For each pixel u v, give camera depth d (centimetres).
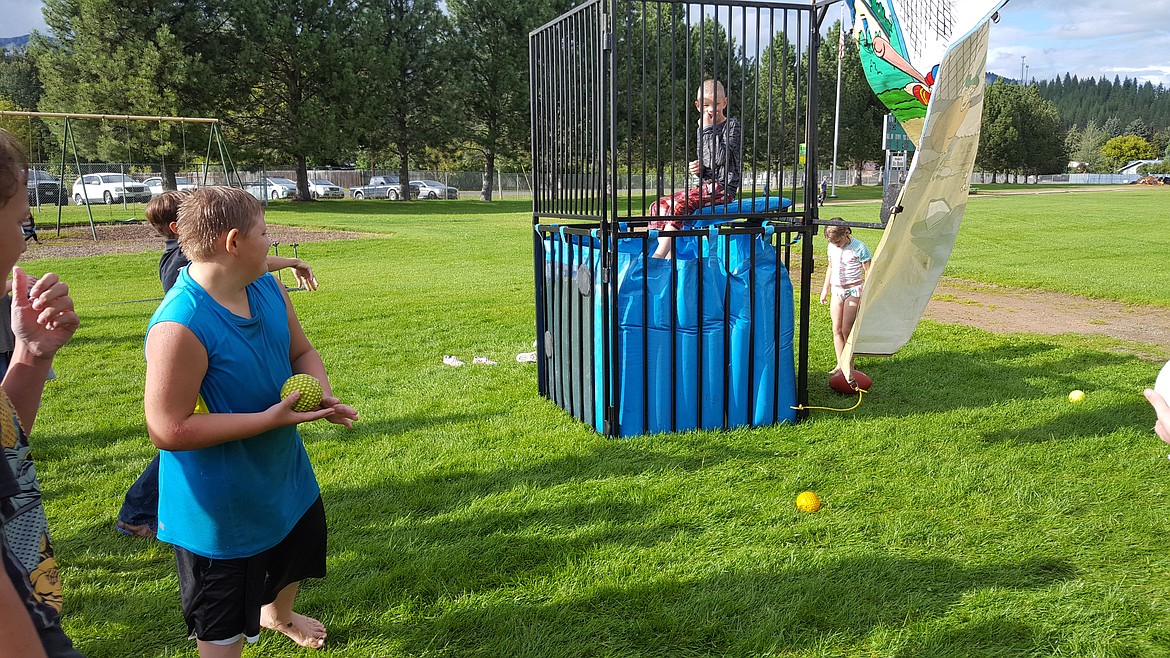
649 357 482
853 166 6259
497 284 1195
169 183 3228
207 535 222
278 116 3625
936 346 730
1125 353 703
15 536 137
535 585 316
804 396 521
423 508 391
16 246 135
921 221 420
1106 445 461
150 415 205
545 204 557
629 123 441
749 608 298
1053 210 2831
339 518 379
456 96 4016
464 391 594
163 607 307
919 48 464
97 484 427
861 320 428
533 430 501
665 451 461
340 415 223
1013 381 603
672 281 475
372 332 827
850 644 276
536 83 550
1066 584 310
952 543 346
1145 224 2206
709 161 494
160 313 209
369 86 3609
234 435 207
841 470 432
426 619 295
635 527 366
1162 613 291
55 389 619
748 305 489
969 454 452
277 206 3422
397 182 4656
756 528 363
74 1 3212
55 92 3228
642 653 272
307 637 278
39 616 135
